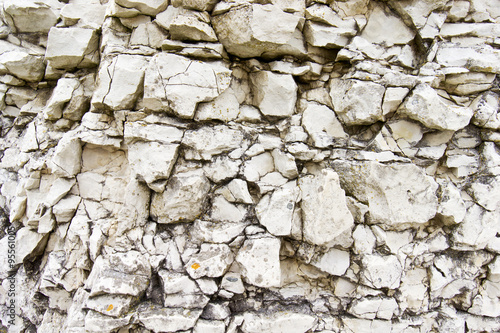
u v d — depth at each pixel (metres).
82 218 2.45
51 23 2.96
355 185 2.38
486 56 2.42
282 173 2.44
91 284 2.20
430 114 2.27
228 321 2.24
